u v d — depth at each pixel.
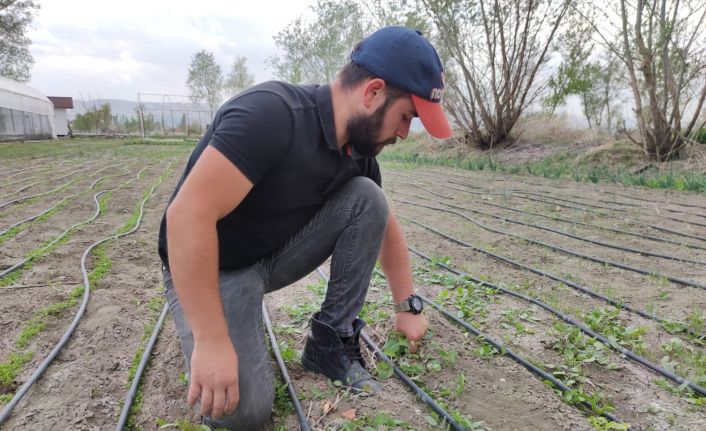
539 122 12.48
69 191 7.30
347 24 16.98
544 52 11.06
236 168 1.37
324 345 1.98
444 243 4.43
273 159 1.47
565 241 4.49
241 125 1.39
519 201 6.52
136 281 3.32
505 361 2.29
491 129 12.23
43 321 2.64
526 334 2.57
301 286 3.25
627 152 9.32
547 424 1.83
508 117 12.06
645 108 9.26
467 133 12.82
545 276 3.50
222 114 1.46
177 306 1.74
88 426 1.79
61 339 2.41
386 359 2.20
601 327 2.66
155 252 4.04
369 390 1.92
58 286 3.19
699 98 8.73
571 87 11.41
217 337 1.44
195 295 1.40
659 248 4.25
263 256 1.80
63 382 2.06
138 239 4.42
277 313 2.78
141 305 2.90
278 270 1.88
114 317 2.68
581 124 12.38
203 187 1.35
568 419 1.86
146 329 2.56
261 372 1.67
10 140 22.45
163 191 7.41
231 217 1.63
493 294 3.13
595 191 7.32
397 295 2.22
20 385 2.07
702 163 8.21
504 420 1.85
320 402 1.87
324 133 1.56
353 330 2.01
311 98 1.58
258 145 1.40
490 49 11.41
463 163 11.23
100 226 4.95
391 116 1.51
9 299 2.94
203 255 1.36
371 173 2.00
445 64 12.58
